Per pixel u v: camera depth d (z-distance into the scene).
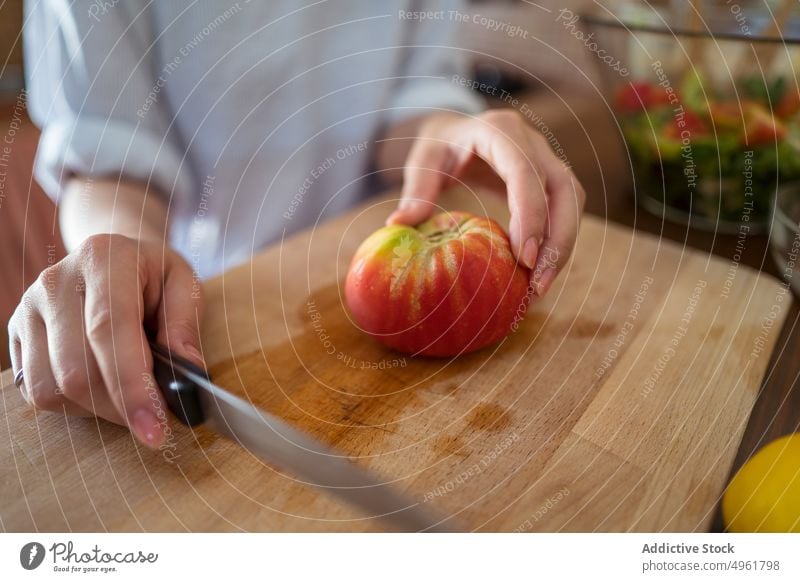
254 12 0.79
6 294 0.77
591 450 0.43
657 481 0.40
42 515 0.37
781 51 0.64
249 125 0.84
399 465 0.41
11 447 0.41
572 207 0.53
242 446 0.41
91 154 0.68
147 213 0.67
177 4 0.75
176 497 0.38
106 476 0.39
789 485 0.36
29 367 0.40
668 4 0.83
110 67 0.72
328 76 0.88
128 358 0.38
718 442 0.43
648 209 0.81
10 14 0.86
